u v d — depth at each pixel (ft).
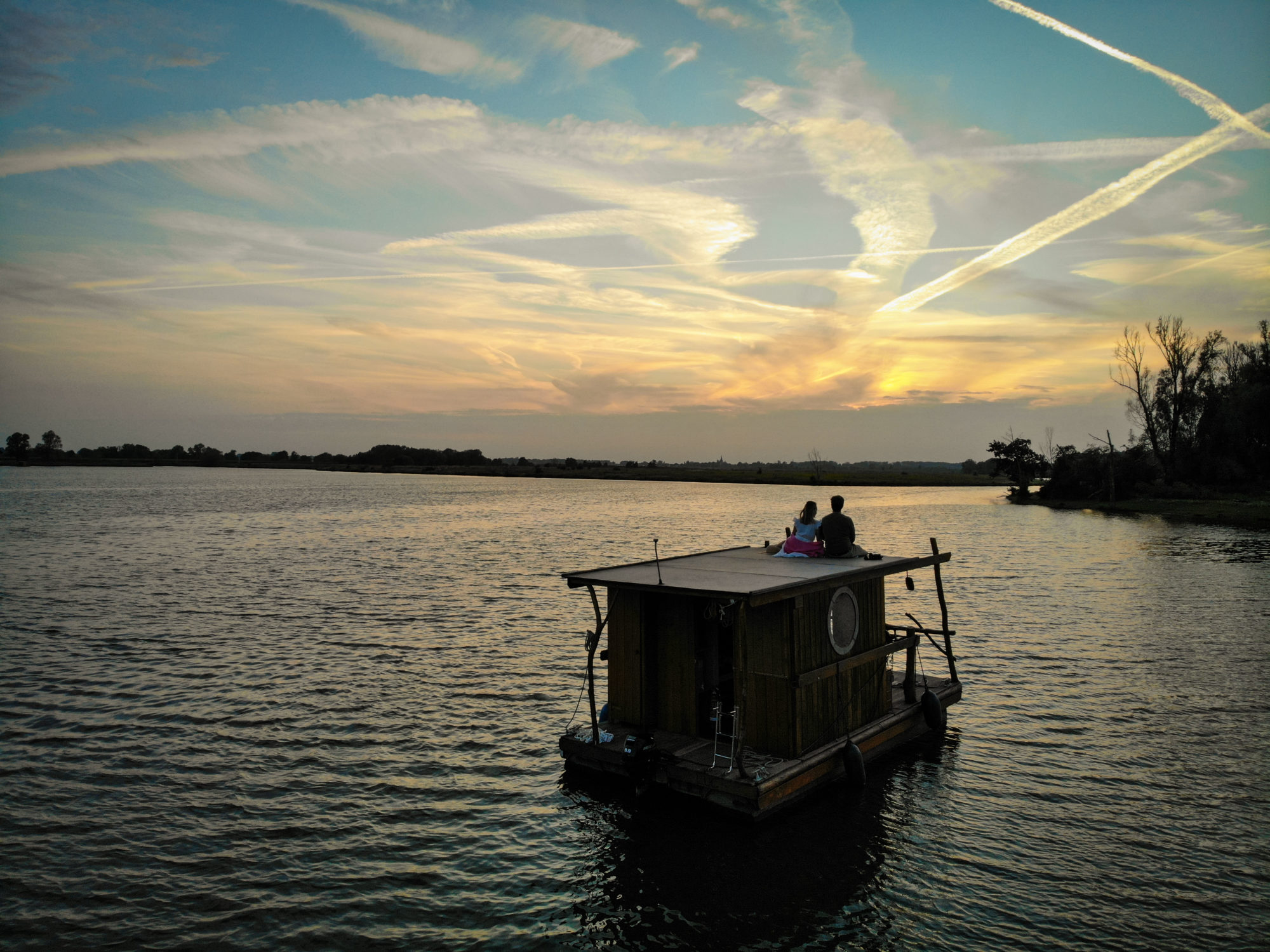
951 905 34.91
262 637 87.04
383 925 33.65
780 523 257.34
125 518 275.80
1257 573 134.31
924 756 52.01
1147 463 347.97
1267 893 35.70
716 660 48.93
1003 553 166.40
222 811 44.32
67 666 74.38
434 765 50.98
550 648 82.23
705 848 40.06
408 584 126.52
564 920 34.06
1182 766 50.24
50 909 34.68
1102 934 32.71
